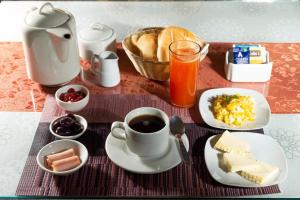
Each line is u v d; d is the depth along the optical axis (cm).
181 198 94
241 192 94
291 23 162
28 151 106
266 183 95
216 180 96
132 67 137
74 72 127
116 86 129
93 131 111
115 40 137
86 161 99
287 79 131
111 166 101
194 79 116
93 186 96
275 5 176
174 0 189
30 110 119
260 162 99
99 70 125
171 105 121
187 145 104
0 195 94
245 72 128
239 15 168
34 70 123
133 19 164
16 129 113
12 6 174
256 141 106
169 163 99
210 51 143
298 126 114
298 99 123
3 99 123
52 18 118
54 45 117
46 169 96
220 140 104
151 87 128
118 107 120
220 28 158
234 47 130
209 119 114
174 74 115
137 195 94
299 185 97
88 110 119
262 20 164
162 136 98
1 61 138
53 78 124
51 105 120
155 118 104
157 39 129
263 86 128
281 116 117
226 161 99
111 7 174
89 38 134
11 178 98
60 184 96
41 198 94
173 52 114
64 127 108
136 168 97
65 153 100
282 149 104
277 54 142
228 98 118
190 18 166
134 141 98
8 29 156
